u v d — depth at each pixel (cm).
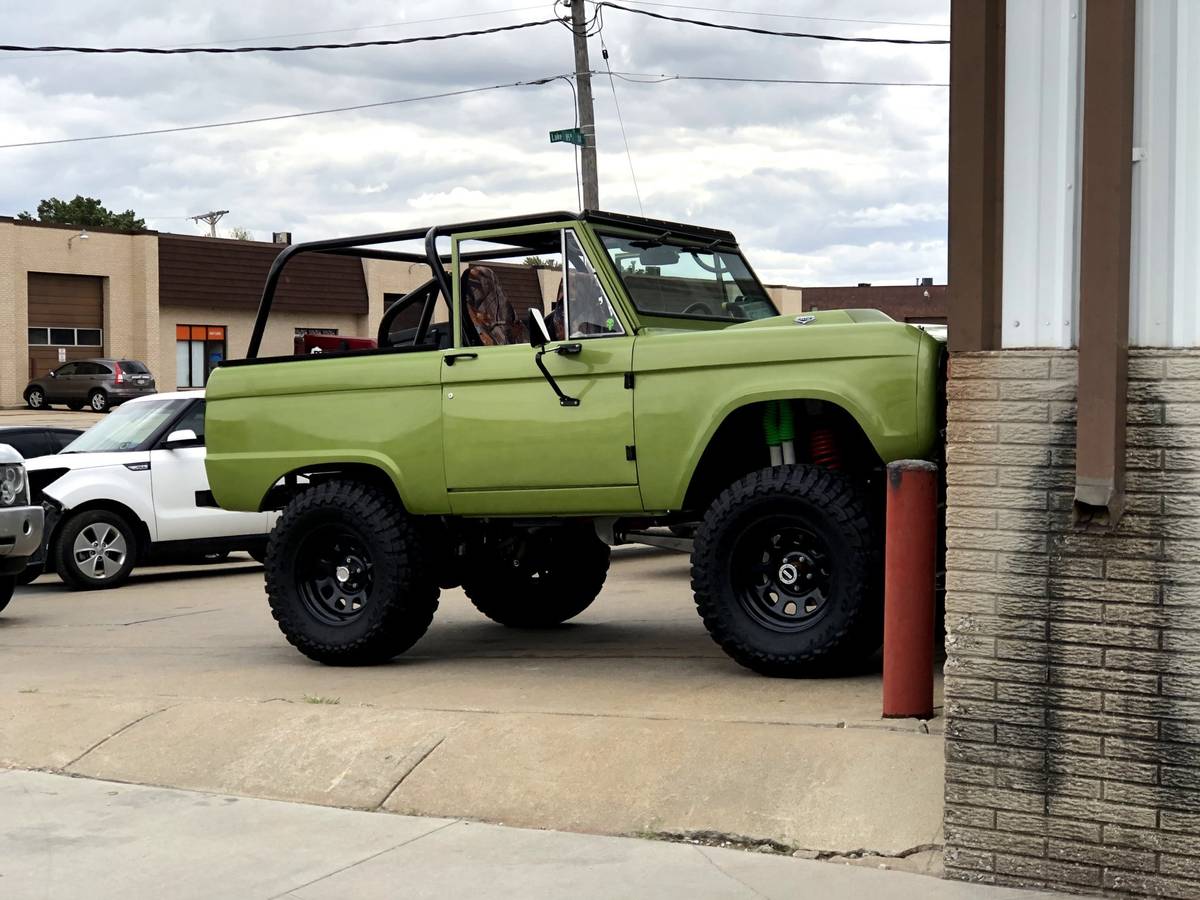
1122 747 395
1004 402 408
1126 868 395
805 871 433
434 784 522
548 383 678
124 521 1239
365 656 738
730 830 464
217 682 710
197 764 570
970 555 413
